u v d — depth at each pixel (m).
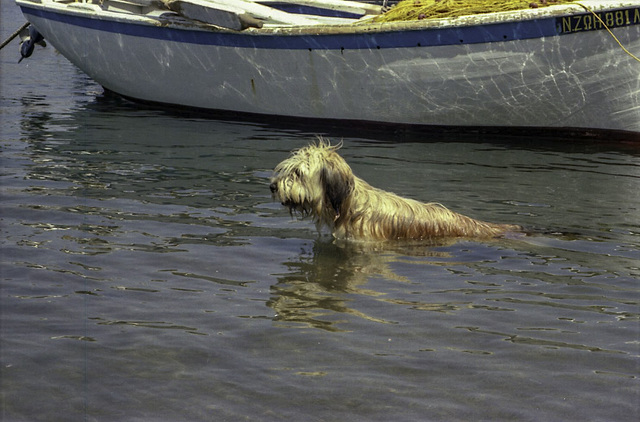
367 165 8.16
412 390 3.25
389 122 10.41
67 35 12.64
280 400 3.14
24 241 5.30
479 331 3.93
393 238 5.68
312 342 3.75
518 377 3.39
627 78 9.09
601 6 8.80
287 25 10.32
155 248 5.27
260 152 8.78
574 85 9.33
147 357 3.53
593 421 3.00
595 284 4.67
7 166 7.68
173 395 3.17
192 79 11.40
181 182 7.20
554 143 9.63
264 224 5.94
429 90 9.88
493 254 5.30
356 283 4.68
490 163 8.31
